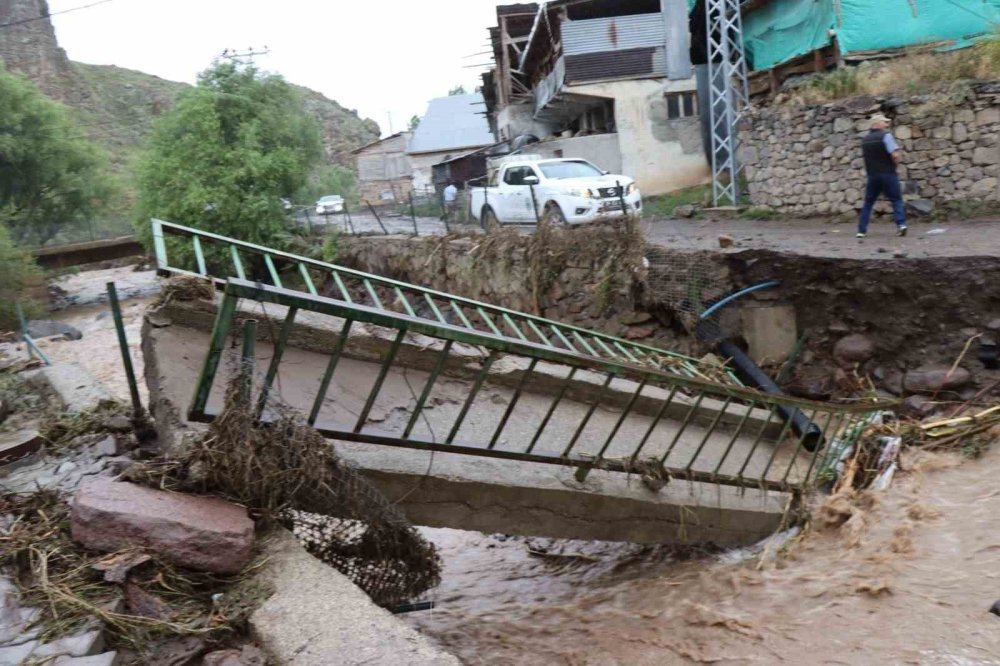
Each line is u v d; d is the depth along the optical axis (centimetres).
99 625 316
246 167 2753
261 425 396
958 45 1448
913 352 866
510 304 1350
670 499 583
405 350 597
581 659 473
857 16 1571
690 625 502
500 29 3281
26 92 3641
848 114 1349
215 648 318
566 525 545
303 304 388
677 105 2375
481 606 582
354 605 326
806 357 944
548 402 641
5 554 357
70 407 600
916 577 504
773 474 680
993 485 616
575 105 2677
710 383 535
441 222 2162
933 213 1233
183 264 2633
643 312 1098
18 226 3838
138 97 11462
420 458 506
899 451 707
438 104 5941
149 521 353
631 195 1487
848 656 434
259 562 362
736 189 1761
